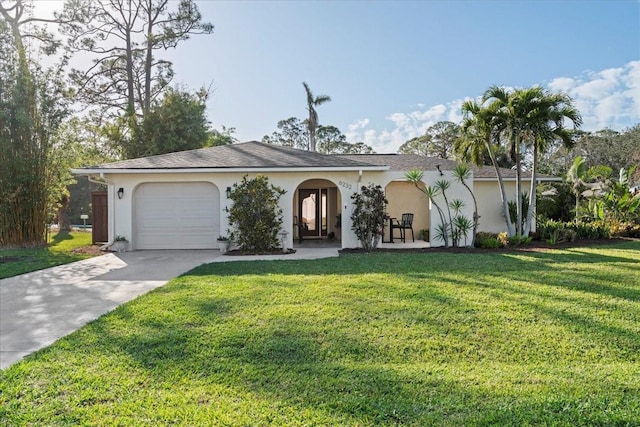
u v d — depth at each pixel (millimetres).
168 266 10812
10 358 4363
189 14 28688
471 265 10031
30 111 15477
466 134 14961
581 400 3262
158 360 4227
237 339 4832
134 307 6289
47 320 5820
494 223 18125
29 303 6840
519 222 14969
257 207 13438
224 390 3541
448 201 14797
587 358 4324
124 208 14484
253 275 8953
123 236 14461
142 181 14484
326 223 19234
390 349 4551
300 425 2965
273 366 4074
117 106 29844
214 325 5355
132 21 29125
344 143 51750
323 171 14164
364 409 3191
